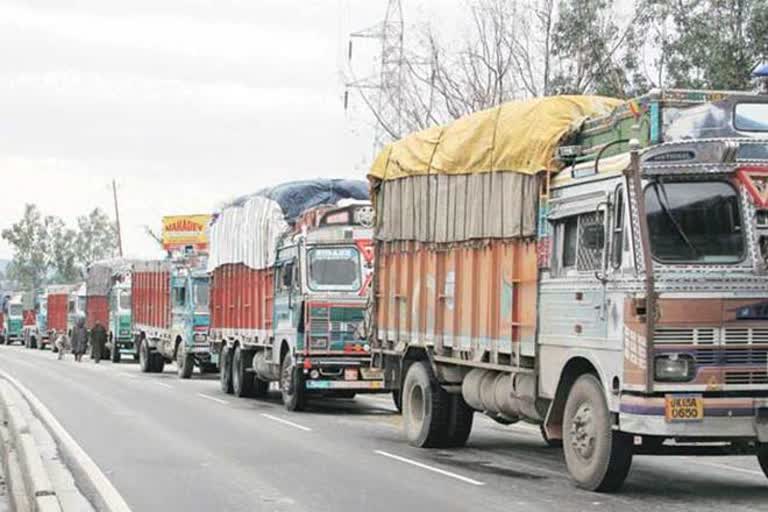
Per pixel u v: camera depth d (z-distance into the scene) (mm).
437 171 19734
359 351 27500
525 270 16562
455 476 16609
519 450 20203
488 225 17703
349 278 27641
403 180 21312
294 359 27609
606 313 14156
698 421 13320
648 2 33125
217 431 22984
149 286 48812
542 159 16000
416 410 20688
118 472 17016
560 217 15570
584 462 14773
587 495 14617
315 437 22047
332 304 27422
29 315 91500
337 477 16484
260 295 31016
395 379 21906
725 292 13508
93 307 63469
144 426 23875
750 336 13562
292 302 27906
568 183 15430
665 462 18594
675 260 13562
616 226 14031
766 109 14117
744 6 29891
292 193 30266
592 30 35031
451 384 19859
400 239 21328
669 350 13391
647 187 13719
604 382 14164
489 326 17641
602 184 14469
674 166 13688
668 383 13359
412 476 16609
